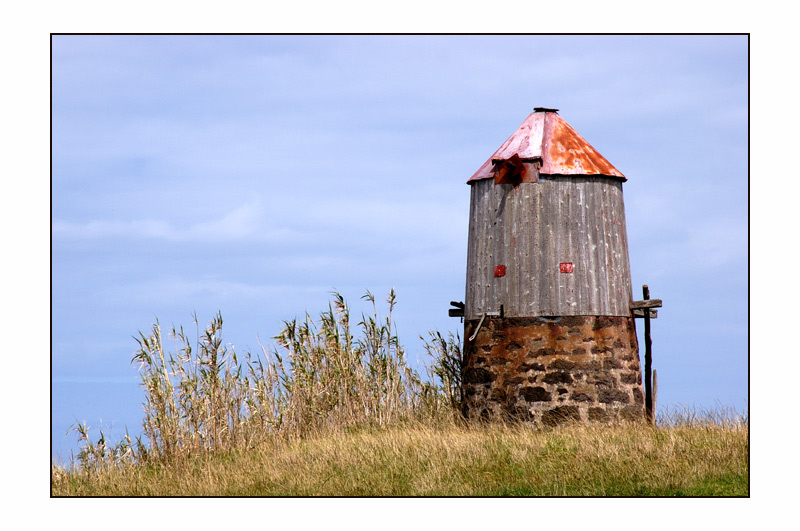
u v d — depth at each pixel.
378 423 36.03
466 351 36.78
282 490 26.67
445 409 37.06
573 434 31.39
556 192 35.19
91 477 30.09
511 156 35.47
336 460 29.22
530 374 34.47
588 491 25.31
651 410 35.91
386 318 37.84
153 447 31.55
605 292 35.16
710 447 28.28
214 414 32.78
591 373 34.38
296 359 36.38
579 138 36.59
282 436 33.75
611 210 35.91
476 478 26.83
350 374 36.72
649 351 36.34
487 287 35.81
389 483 26.67
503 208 35.69
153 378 31.73
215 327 33.25
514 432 32.66
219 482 28.05
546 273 34.81
